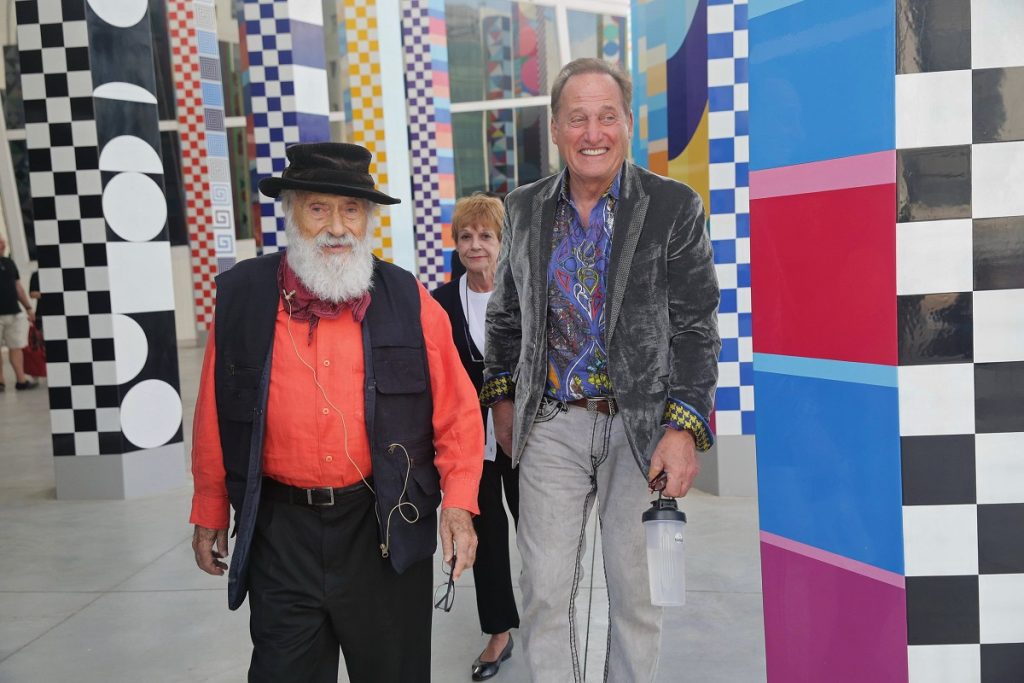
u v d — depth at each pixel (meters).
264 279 1.88
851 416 1.79
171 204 16.34
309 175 1.80
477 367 2.95
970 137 1.65
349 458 1.83
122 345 5.39
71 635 3.40
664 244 2.05
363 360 1.84
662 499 2.00
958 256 1.68
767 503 1.99
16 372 11.05
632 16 6.00
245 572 1.82
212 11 8.94
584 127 2.04
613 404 2.10
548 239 2.13
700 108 4.97
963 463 1.71
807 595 1.92
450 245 12.29
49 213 5.27
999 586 1.73
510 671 2.98
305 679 1.86
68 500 5.44
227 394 1.83
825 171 1.79
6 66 16.14
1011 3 1.63
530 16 18.70
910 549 1.73
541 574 2.12
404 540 1.84
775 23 1.85
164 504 5.29
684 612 3.41
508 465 2.93
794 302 1.88
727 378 5.00
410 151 12.10
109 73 5.23
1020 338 1.68
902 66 1.65
